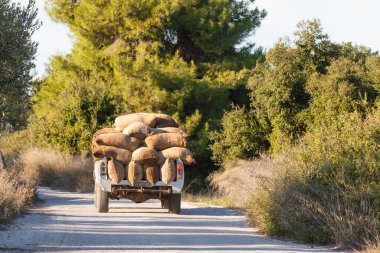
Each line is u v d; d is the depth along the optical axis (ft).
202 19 230.27
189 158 106.73
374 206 73.15
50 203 127.03
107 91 218.79
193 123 223.51
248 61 242.17
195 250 63.26
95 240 69.82
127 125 109.40
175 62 227.20
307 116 174.19
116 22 233.76
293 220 76.43
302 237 74.59
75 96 216.74
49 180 188.75
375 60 175.52
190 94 227.40
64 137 214.28
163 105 228.43
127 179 105.81
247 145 190.08
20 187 106.22
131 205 126.11
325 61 183.93
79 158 197.26
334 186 77.00
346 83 166.09
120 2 228.84
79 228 82.02
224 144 196.03
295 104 177.99
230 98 244.63
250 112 192.85
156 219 97.50
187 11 232.32
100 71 245.24
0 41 79.00
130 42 238.27
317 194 77.30
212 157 199.72
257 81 187.62
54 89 247.91
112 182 105.29
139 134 105.81
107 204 107.34
